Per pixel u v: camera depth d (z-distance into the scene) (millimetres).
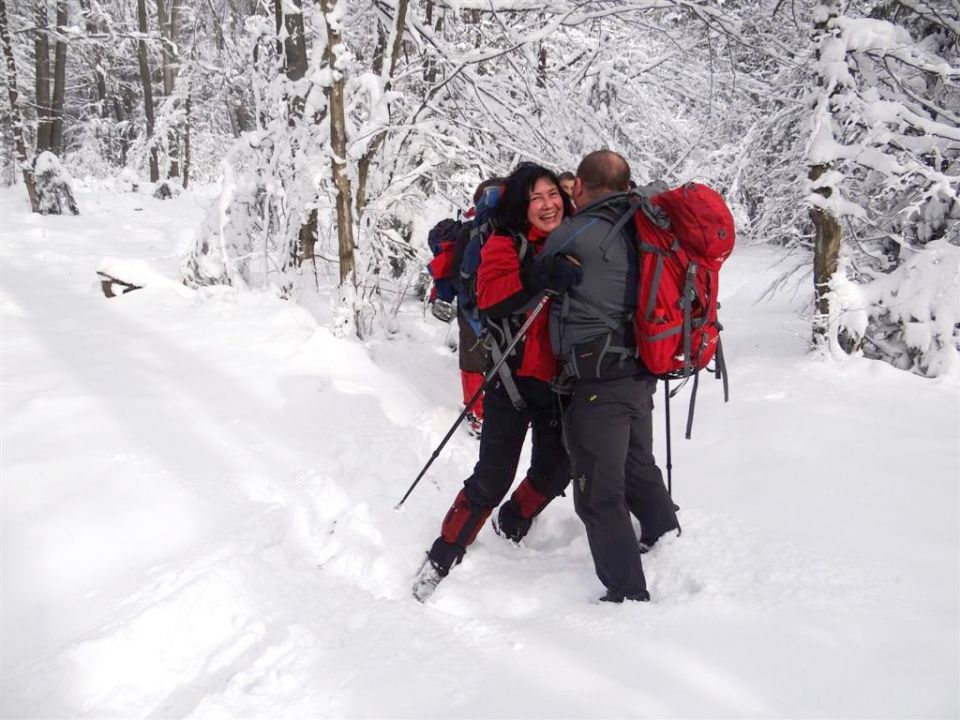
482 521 2662
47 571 2564
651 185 2400
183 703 2014
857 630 2031
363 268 6047
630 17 6973
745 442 3824
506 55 6359
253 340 5547
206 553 2635
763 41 6684
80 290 7801
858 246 5418
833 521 2840
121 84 27688
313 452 3752
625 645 2020
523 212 2531
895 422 3979
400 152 6637
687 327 2307
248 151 6926
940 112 5066
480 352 4094
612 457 2428
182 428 3922
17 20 19859
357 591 2584
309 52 6855
